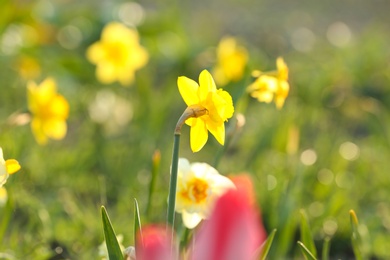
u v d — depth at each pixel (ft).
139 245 6.48
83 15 24.98
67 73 21.47
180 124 6.89
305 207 14.17
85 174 16.03
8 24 23.17
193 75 24.11
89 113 18.99
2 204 11.27
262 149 17.30
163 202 13.57
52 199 14.35
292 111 17.52
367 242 12.80
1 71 21.61
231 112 7.39
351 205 14.64
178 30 25.05
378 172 16.83
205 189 8.16
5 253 10.11
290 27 31.81
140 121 18.40
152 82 23.26
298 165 14.02
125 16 25.31
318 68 24.49
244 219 2.83
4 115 19.20
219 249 2.82
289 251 13.26
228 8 33.96
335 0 35.83
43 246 11.52
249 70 17.98
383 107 22.86
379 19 33.88
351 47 26.35
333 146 17.93
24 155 15.10
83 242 12.28
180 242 8.35
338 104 22.11
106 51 19.76
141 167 16.37
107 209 13.82
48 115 13.88
